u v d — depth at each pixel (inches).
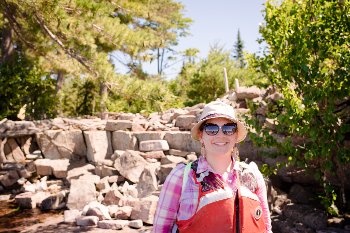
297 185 261.6
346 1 224.1
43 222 272.1
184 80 884.0
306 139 259.4
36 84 596.7
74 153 438.9
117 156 390.0
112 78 370.0
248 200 73.4
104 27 372.5
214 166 77.0
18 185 390.0
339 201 241.9
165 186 77.4
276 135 287.6
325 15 230.2
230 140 77.3
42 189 369.7
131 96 373.7
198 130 81.7
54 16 335.3
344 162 222.7
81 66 411.8
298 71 232.8
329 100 220.5
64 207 315.3
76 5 343.9
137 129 425.4
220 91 828.6
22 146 448.8
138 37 400.5
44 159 428.5
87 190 312.7
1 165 415.2
